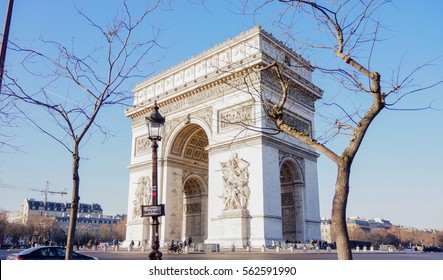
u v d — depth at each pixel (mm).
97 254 67188
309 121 83938
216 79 76250
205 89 83250
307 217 78500
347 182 15469
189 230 96750
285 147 76438
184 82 90062
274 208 69562
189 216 98000
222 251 67438
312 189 82188
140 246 86125
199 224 94938
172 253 67375
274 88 71375
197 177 94312
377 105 15992
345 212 15195
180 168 90438
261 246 64125
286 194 81562
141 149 96438
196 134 90625
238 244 67438
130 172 96500
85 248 115188
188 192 99750
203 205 95062
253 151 70812
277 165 72938
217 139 77688
